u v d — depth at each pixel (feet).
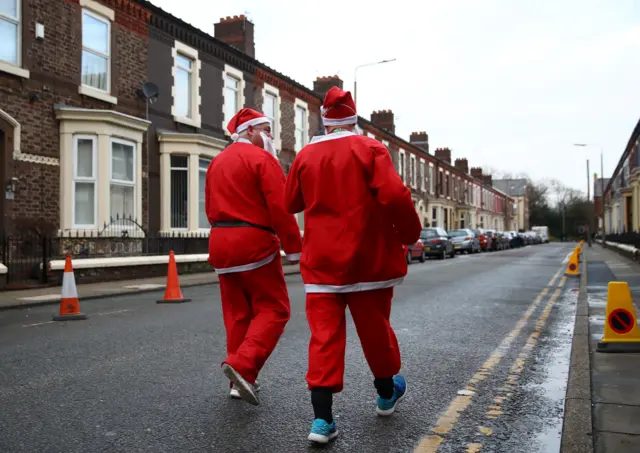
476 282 44.91
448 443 11.10
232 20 72.54
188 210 56.08
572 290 39.14
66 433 11.64
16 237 40.19
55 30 44.06
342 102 11.18
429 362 17.74
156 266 49.42
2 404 13.53
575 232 346.13
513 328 23.86
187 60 59.72
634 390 14.06
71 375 16.12
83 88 46.09
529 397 14.10
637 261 62.80
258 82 71.97
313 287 10.99
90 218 45.52
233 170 13.15
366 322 11.26
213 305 31.50
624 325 18.51
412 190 133.18
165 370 16.63
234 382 11.77
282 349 19.43
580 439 10.86
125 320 26.03
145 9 52.95
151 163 53.67
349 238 10.75
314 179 10.96
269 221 13.19
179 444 11.05
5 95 40.06
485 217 219.41
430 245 85.56
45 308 30.91
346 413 12.87
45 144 43.06
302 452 10.66
